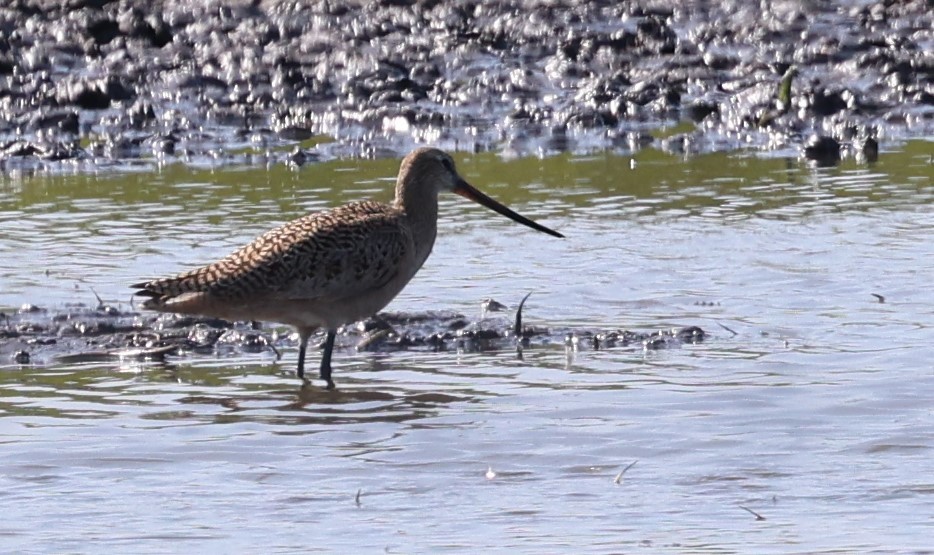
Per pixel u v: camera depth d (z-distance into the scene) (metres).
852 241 16.16
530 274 15.45
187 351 13.48
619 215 17.44
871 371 12.45
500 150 20.58
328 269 13.01
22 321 14.08
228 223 17.20
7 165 20.30
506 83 22.95
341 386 12.49
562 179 19.06
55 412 11.84
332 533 9.48
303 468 10.61
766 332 13.57
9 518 9.75
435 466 10.64
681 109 22.02
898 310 14.03
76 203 18.30
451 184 14.14
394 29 25.09
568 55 23.89
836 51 23.55
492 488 10.23
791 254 15.81
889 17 24.98
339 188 18.66
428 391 12.30
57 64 24.23
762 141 20.70
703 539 9.33
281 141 21.34
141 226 17.20
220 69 23.89
